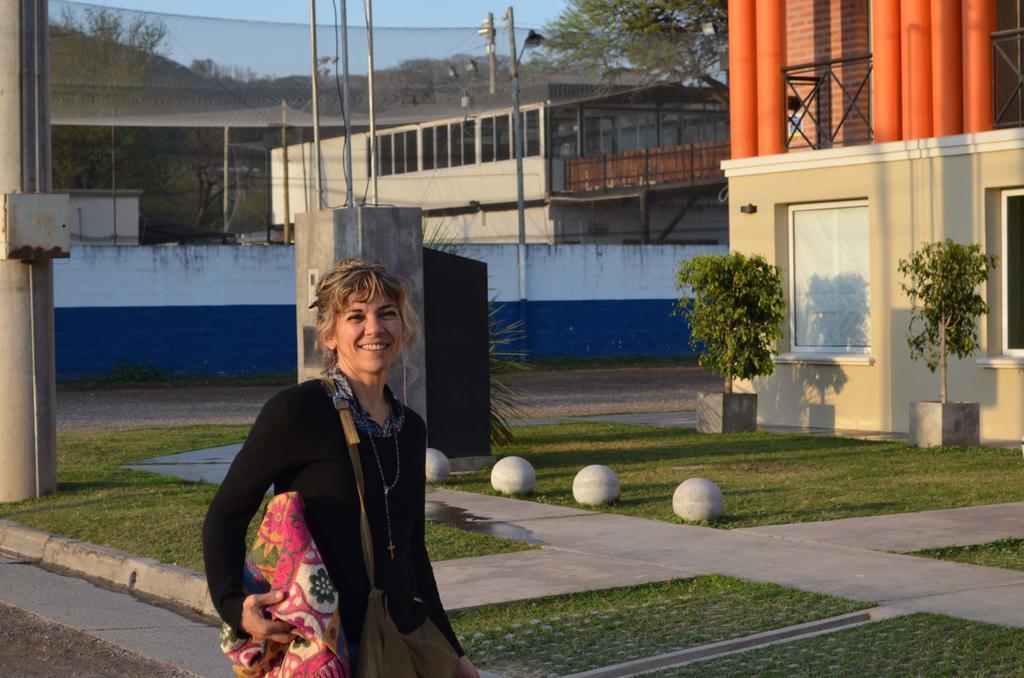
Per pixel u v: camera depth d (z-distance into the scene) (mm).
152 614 8297
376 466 3537
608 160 46000
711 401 18000
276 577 3373
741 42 19328
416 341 3689
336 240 13258
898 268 15898
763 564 8828
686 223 47031
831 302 18438
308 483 3463
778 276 17859
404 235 13719
